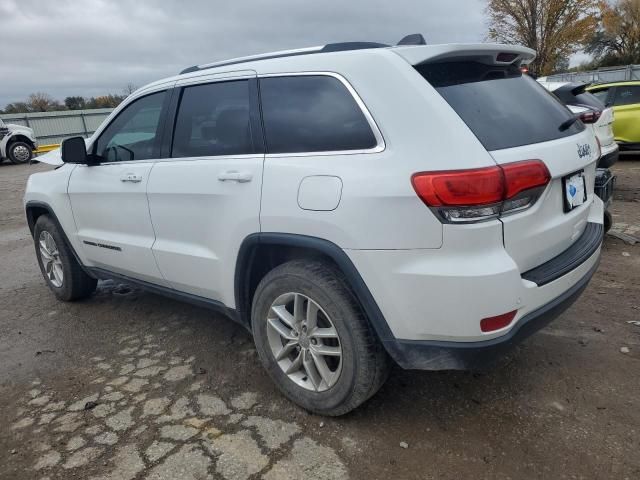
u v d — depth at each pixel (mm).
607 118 6852
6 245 7250
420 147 2377
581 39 27156
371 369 2658
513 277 2354
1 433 2949
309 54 2891
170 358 3699
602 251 5438
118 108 4004
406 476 2471
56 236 4586
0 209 10141
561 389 3076
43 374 3584
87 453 2736
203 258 3250
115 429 2920
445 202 2279
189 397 3195
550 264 2688
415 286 2387
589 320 3908
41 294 5160
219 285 3230
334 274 2697
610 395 2998
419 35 2803
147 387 3338
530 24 27281
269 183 2803
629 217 6711
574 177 2863
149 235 3648
